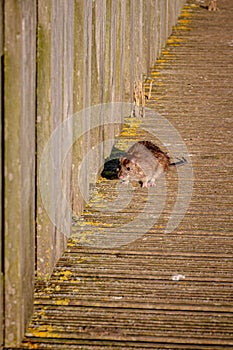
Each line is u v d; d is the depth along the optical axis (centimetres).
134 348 1532
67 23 1969
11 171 1461
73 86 2148
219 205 2481
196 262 1998
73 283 1844
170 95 3831
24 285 1562
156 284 1855
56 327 1617
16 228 1483
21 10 1420
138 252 2066
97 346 1536
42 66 1730
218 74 4159
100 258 2016
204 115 3534
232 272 1938
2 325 1516
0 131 1437
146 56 4075
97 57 2558
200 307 1731
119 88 3234
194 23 5291
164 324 1647
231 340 1579
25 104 1505
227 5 5959
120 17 3147
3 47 1414
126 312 1702
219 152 3058
